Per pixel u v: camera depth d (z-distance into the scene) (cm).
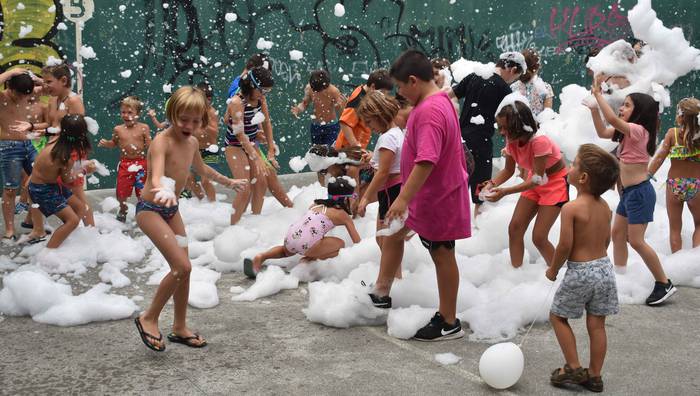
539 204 480
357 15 996
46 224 657
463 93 626
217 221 668
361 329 418
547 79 1193
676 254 533
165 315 434
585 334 408
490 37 1123
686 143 534
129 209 737
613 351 386
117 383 338
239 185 409
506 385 332
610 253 550
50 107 633
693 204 547
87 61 819
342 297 436
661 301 464
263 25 923
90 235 580
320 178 809
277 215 675
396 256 425
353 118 630
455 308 403
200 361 366
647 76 571
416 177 370
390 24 1027
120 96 843
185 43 873
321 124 825
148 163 371
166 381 341
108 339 395
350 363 366
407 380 346
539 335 409
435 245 393
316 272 515
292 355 376
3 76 606
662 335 411
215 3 886
